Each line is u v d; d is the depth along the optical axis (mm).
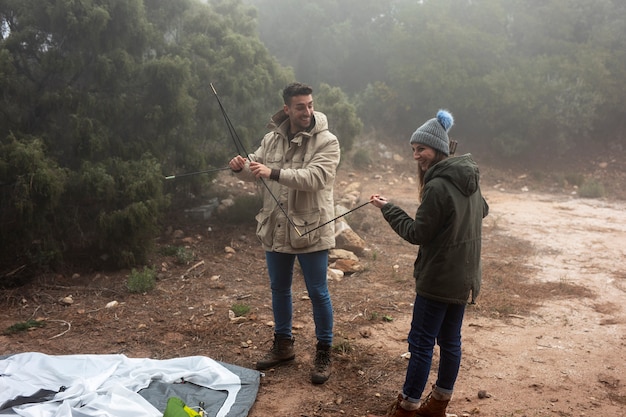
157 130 8031
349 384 4266
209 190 10469
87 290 6355
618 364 4719
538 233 10023
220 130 9219
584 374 4520
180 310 5840
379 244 8875
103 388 3775
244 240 8414
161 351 4848
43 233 6738
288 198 4152
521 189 15367
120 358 4266
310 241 4105
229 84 8945
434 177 3344
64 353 4793
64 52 7398
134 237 6961
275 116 4328
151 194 7109
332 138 4176
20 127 7027
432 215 3258
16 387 3771
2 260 6582
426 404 3664
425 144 3443
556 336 5332
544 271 7684
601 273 7590
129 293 6309
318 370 4266
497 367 4629
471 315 5855
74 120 6996
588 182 15539
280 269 4336
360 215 10242
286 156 4254
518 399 4090
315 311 4281
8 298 6023
